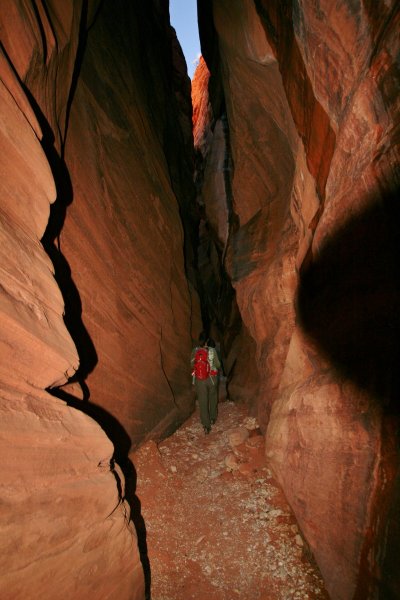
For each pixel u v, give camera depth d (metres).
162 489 4.28
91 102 4.85
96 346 4.08
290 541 3.50
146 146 6.57
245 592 3.02
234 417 6.52
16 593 1.71
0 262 1.96
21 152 2.26
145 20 8.70
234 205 7.80
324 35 2.74
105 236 4.59
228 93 6.91
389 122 2.18
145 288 5.53
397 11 1.99
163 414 5.67
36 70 2.88
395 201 2.11
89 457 2.31
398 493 2.12
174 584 3.10
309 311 3.53
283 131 5.39
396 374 2.24
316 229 3.26
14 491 1.75
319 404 3.12
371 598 2.22
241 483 4.45
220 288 10.37
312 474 3.13
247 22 4.66
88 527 2.17
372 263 2.39
